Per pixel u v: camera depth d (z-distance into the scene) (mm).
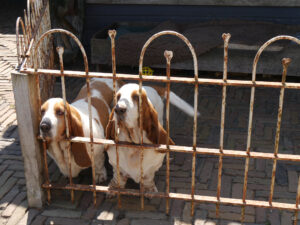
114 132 2240
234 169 2723
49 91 2766
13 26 6699
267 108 3545
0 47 5254
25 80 2160
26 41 2402
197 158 2834
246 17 4926
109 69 4621
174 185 2590
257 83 1999
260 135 3111
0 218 2350
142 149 2174
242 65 4105
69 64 4781
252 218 2332
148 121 2182
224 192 2527
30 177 2342
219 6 4949
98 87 2779
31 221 2326
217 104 3621
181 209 2393
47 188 2375
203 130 3191
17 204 2438
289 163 2766
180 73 4480
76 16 5016
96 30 5262
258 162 2783
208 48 4070
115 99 2129
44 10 2664
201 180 2629
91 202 2449
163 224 2297
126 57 4230
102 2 5121
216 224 2297
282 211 2375
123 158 2326
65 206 2416
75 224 2307
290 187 2559
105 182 2617
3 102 3623
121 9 5152
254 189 2549
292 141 3029
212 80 2025
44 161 2379
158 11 5105
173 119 3355
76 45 4977
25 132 2248
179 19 5098
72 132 2266
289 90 3920
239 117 3383
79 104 2539
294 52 3953
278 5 4758
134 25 5113
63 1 4422
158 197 2432
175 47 4094
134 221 2316
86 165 2396
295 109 3520
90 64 4809
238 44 4043
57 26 4547
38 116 2273
